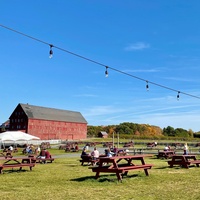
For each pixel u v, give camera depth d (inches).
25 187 478.6
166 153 1186.0
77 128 4859.7
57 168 819.4
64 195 400.5
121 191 424.5
